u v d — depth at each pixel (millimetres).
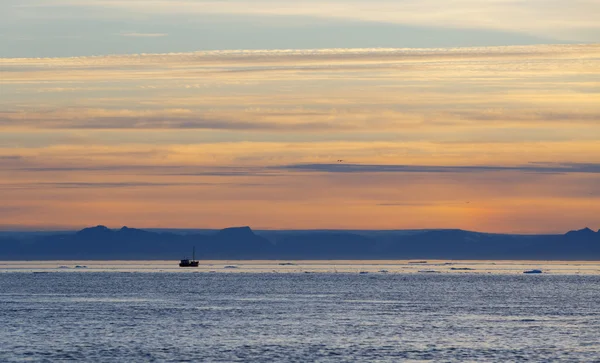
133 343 183625
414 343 183625
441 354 168625
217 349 174875
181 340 188625
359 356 166000
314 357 164875
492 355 167625
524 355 167625
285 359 162750
